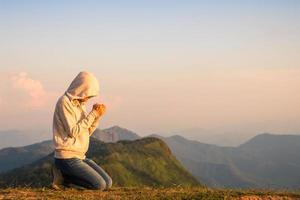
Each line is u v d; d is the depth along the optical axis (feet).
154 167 431.02
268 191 51.26
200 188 51.93
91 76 47.09
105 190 47.85
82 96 46.29
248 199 47.09
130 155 443.32
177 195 45.32
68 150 46.11
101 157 418.72
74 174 46.24
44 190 46.29
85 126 46.14
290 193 50.57
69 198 42.39
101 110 46.93
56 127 46.65
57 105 46.47
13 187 49.26
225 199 45.57
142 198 43.19
